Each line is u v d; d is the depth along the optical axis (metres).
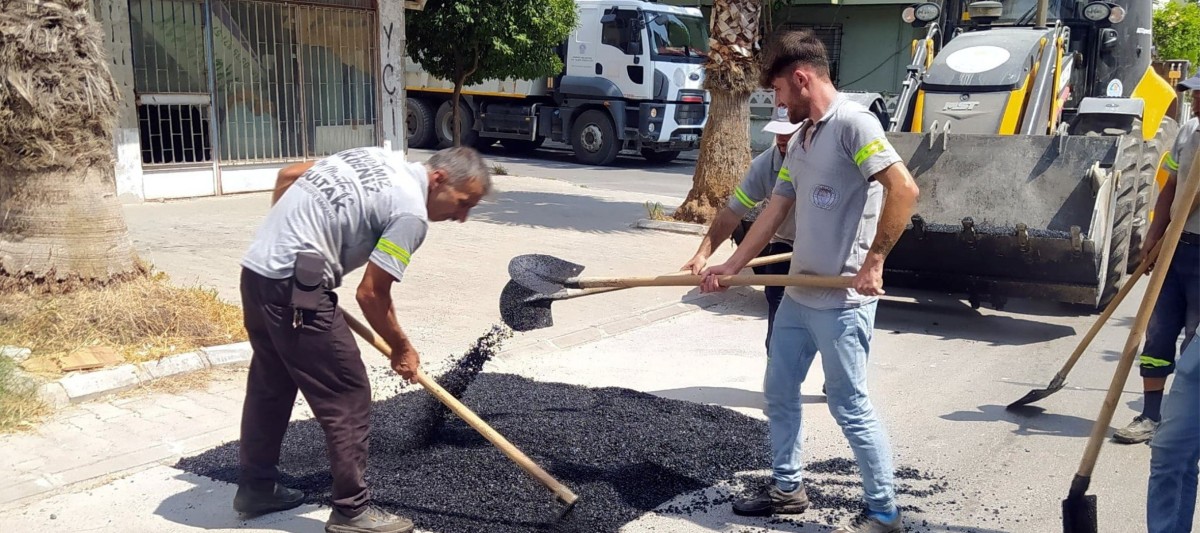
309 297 3.39
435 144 21.34
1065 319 7.64
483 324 6.87
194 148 11.91
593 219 11.81
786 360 3.83
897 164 3.37
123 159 11.17
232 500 4.00
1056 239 6.34
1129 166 7.37
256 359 3.67
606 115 18.70
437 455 4.44
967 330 7.29
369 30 13.46
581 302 7.79
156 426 4.73
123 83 10.98
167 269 7.91
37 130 5.34
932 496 4.23
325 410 3.52
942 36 9.80
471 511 3.88
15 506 3.86
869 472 3.67
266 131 12.60
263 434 3.76
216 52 11.90
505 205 12.76
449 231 10.57
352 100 13.47
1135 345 3.37
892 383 5.92
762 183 4.23
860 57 23.22
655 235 10.84
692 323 7.35
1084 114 8.79
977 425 5.17
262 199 12.06
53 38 5.34
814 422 5.19
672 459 4.51
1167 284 4.67
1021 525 3.96
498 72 15.69
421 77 20.78
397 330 3.57
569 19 15.85
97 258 5.63
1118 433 4.91
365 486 3.65
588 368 6.09
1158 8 23.48
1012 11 9.74
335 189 3.45
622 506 3.99
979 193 7.01
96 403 4.96
